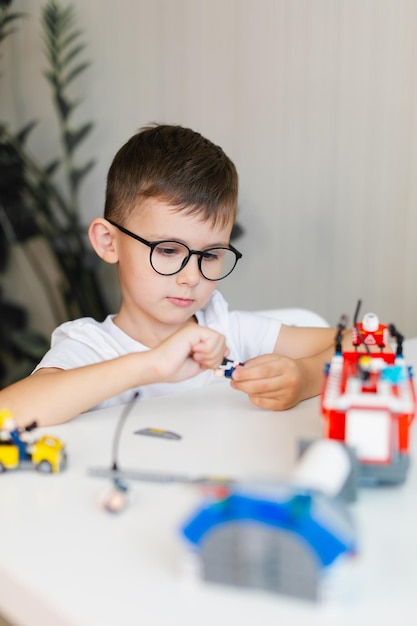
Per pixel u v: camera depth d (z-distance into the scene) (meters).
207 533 0.36
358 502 0.48
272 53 1.96
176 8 2.16
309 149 1.93
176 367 0.72
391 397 0.48
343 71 1.82
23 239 2.54
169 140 0.98
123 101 2.35
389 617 0.34
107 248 1.03
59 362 0.93
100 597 0.37
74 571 0.40
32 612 0.38
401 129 1.73
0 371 2.73
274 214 2.04
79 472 0.54
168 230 0.92
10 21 2.45
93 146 2.47
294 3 1.89
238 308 2.17
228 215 0.98
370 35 1.76
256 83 2.01
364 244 1.85
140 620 0.35
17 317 2.79
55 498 0.49
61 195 2.60
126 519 0.46
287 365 0.72
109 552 0.42
